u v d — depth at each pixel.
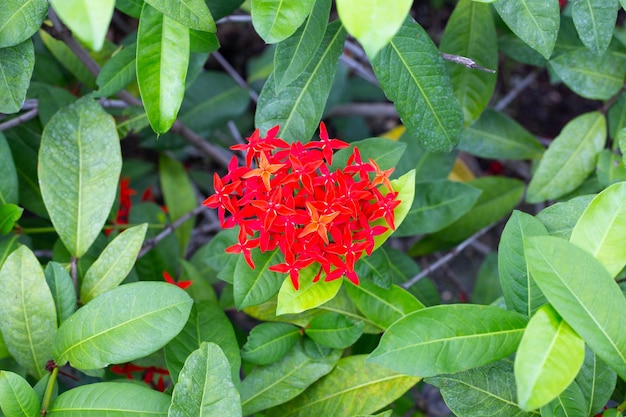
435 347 0.33
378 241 0.37
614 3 0.38
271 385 0.41
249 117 0.75
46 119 0.51
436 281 0.77
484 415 0.37
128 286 0.36
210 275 0.57
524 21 0.38
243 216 0.36
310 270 0.37
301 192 0.36
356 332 0.41
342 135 0.79
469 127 0.55
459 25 0.47
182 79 0.37
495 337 0.34
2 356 0.40
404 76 0.40
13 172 0.44
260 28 0.33
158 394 0.36
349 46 0.59
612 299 0.31
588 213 0.34
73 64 0.53
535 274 0.31
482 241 0.78
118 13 0.78
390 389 0.42
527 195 0.50
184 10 0.36
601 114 0.49
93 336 0.36
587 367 0.37
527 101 0.83
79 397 0.36
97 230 0.42
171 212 0.61
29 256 0.39
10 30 0.37
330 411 0.42
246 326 0.72
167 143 0.60
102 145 0.43
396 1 0.28
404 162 0.54
